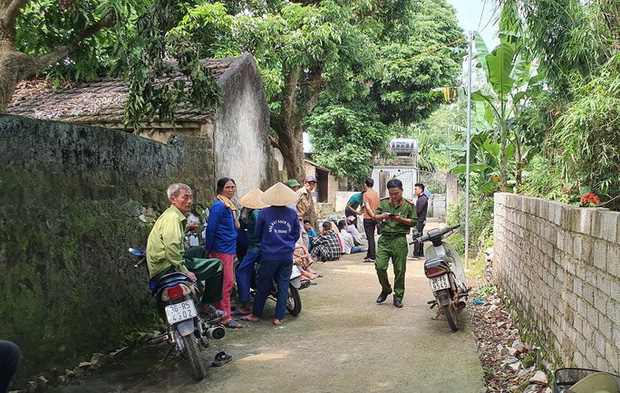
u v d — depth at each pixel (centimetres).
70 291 450
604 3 642
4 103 488
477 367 468
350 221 1387
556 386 284
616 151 578
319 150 2336
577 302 371
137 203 567
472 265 1066
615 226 303
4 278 382
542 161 926
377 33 1508
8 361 218
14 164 398
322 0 1219
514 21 702
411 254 1233
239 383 438
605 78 580
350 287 851
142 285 567
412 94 2233
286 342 552
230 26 1055
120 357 496
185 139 684
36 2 584
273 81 1126
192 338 438
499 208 791
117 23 530
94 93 902
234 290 745
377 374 454
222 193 610
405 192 2903
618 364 294
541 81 930
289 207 624
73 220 461
